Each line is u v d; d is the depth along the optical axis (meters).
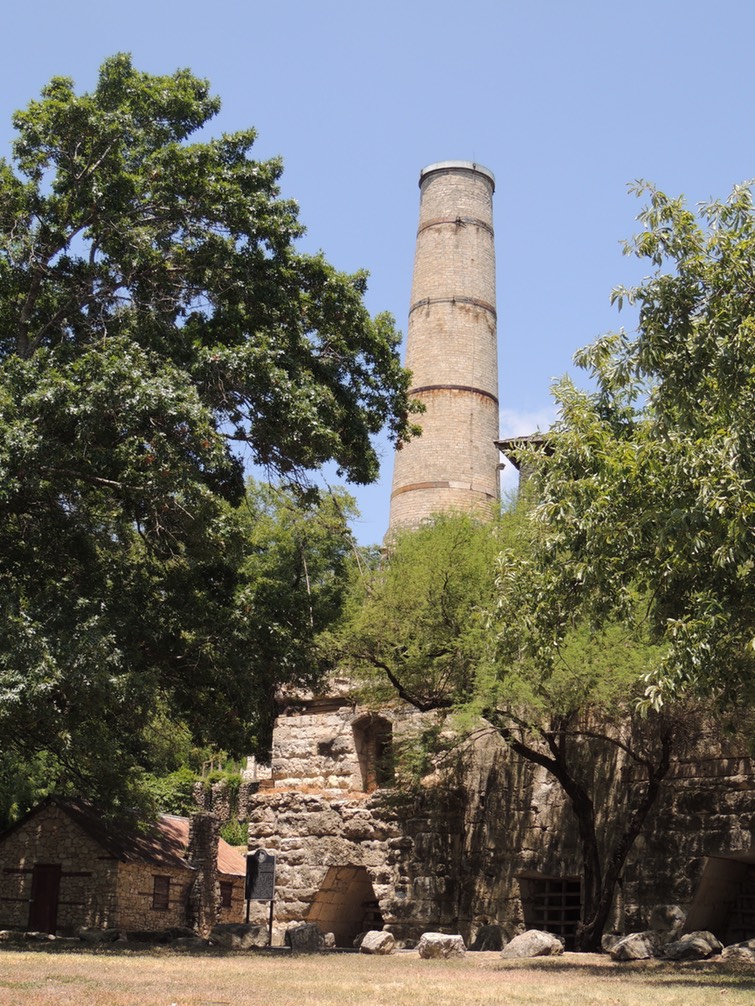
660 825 26.14
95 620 18.94
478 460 47.91
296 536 32.06
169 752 32.88
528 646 18.02
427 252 51.09
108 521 22.97
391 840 31.25
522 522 26.36
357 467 24.03
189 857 38.28
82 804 37.75
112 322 22.39
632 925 25.84
